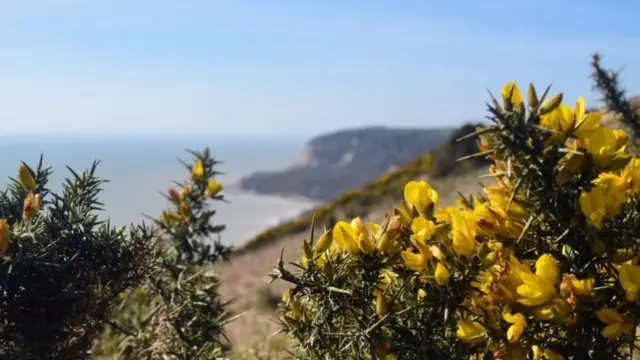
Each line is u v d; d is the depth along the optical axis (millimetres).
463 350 1157
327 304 1203
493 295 1134
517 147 1034
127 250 1398
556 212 1094
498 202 1204
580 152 1052
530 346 1109
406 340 1155
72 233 1343
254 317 5746
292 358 1393
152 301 1993
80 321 1349
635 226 1119
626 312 1076
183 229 1996
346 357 1239
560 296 1060
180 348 1775
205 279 2014
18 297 1267
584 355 1083
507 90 1091
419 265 1154
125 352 2035
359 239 1206
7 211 1410
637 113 2449
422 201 1292
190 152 2066
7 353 1241
